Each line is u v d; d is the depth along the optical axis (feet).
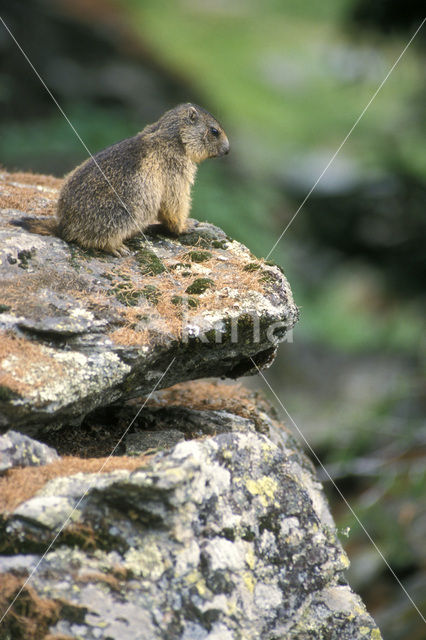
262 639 15.03
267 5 156.66
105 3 94.32
